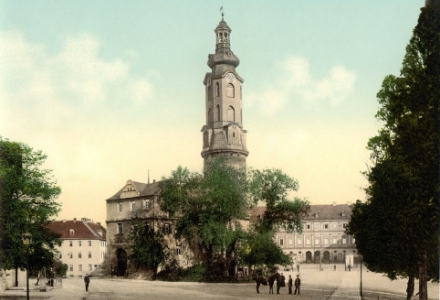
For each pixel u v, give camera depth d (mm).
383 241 35344
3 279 52094
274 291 54062
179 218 70500
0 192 39250
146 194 81000
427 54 33594
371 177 36438
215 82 109750
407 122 33344
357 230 39312
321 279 80562
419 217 32531
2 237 38875
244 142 108812
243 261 68438
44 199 47438
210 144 107625
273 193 71438
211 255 70188
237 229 68062
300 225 73188
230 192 67312
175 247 79812
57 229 93062
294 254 147625
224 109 108562
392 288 60531
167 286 60812
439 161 32500
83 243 93000
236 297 47188
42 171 46781
